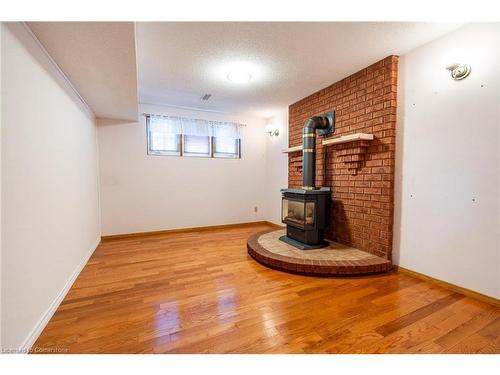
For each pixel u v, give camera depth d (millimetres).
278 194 4844
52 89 1896
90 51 1825
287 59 2557
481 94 1904
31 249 1467
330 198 3227
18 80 1364
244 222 5086
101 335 1522
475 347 1421
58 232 1936
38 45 1654
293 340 1476
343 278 2398
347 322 1660
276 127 4844
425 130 2289
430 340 1478
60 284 1952
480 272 1939
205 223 4703
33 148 1530
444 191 2156
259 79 3090
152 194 4234
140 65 2691
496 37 1819
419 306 1865
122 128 3979
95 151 3646
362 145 2713
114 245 3568
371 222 2736
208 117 4617
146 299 1982
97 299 1983
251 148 5090
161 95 3711
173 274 2502
